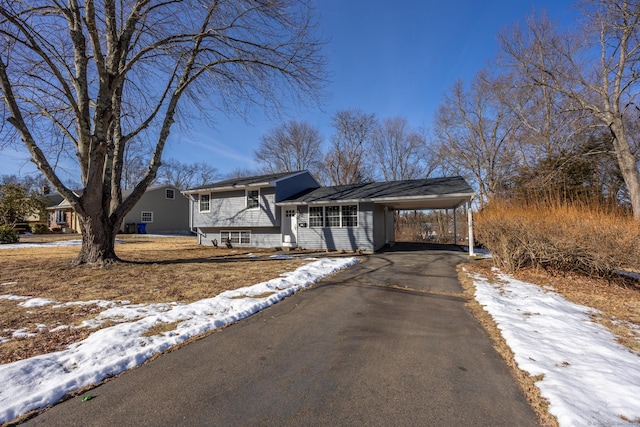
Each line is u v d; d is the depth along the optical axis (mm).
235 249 16062
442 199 13539
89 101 9750
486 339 3975
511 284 7227
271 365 3268
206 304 5250
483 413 2426
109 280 7367
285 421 2342
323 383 2904
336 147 34844
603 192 12242
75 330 4090
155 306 5215
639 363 3227
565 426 2215
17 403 2441
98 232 9219
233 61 10570
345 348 3715
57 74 8297
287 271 8617
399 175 33812
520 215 8641
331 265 9734
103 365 3078
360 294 6344
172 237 26062
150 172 10141
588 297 6207
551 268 8156
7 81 7559
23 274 8062
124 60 9695
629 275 7785
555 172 14773
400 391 2762
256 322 4645
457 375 3045
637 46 13812
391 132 33562
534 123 18312
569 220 7730
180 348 3678
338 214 15422
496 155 24078
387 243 18828
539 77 16984
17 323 4344
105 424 2297
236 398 2648
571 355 3404
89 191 8844
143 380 2939
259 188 16750
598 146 16297
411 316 4945
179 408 2500
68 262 9859
